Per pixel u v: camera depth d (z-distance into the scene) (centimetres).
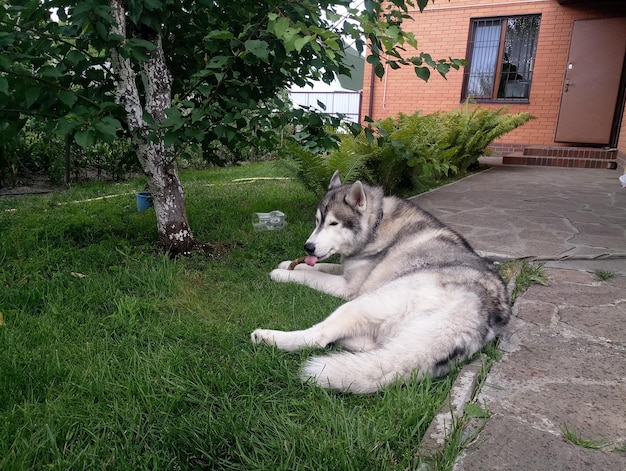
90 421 168
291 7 305
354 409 179
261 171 962
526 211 591
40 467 147
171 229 368
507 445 158
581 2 1114
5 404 176
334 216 317
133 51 280
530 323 262
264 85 390
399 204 331
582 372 210
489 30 1239
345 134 637
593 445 158
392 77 1358
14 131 297
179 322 252
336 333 231
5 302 263
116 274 316
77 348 218
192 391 192
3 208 532
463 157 930
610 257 393
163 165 355
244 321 259
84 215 481
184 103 309
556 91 1189
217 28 367
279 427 168
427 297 223
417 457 151
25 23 273
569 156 1137
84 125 258
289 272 330
